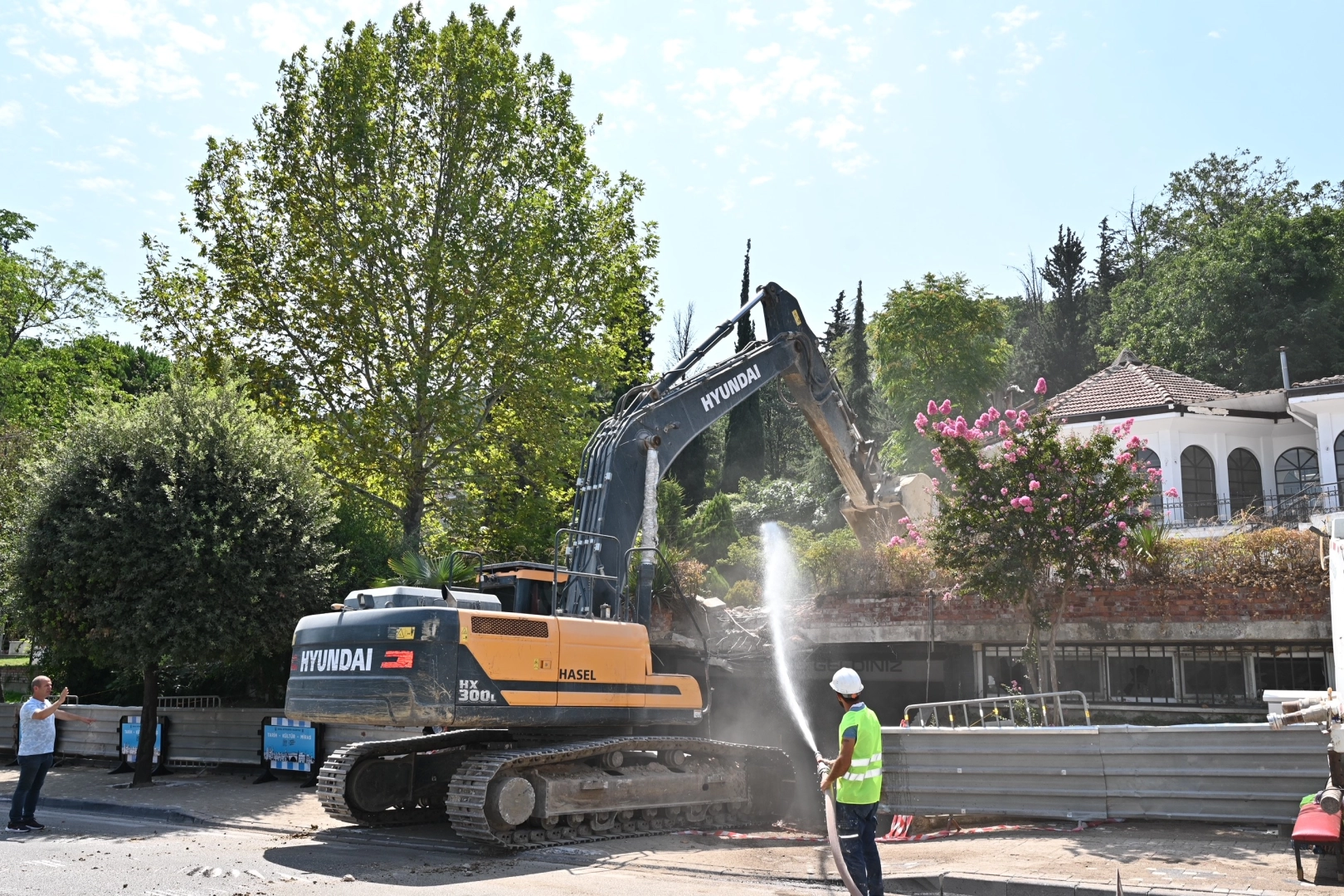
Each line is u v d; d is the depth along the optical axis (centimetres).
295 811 1295
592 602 1220
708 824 1191
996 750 1029
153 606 1461
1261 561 1423
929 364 3912
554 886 795
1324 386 2511
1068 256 5828
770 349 1608
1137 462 1365
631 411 1390
